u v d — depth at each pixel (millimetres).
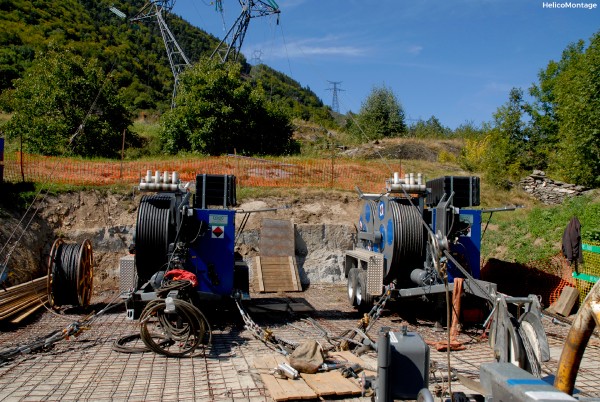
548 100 32875
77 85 25359
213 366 6414
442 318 8797
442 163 27594
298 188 15844
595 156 20203
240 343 7602
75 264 9375
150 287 8516
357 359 6496
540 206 17688
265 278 12797
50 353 6922
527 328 4875
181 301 6844
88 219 13078
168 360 6676
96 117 25156
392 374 4137
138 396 5293
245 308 9445
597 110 19734
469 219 9070
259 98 27656
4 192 12688
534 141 32312
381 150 31562
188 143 26922
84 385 5625
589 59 20125
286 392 5199
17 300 9031
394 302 10078
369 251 10500
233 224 8891
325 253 14070
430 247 8844
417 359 4160
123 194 13789
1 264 10617
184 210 8508
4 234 11398
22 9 65625
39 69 26078
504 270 11859
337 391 5223
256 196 15039
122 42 73500
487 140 31812
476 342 7902
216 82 26438
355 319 9594
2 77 43812
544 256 11453
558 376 2719
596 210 12328
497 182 21547
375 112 43844
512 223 14219
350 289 10672
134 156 25859
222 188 9352
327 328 8734
